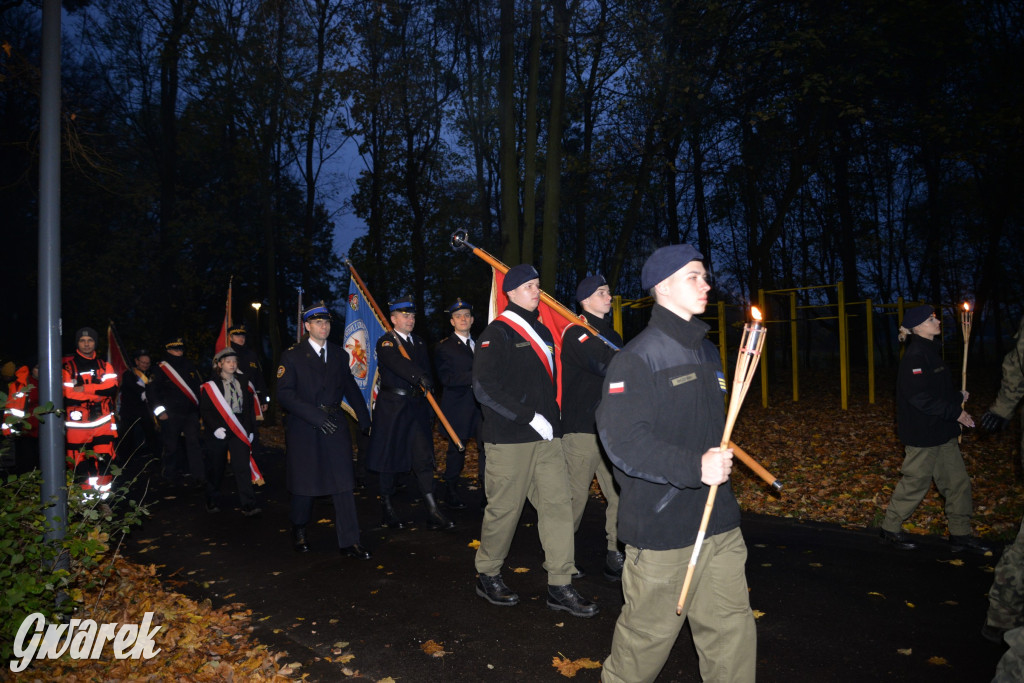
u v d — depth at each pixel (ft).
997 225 64.64
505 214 41.70
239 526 23.63
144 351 36.06
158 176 77.77
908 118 58.03
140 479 32.40
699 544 8.41
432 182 81.10
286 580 17.93
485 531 15.51
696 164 75.56
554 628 14.23
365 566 18.61
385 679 12.43
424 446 22.12
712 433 8.90
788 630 13.76
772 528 21.01
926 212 86.48
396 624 14.79
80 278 73.61
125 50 72.54
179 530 23.48
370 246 79.71
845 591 15.57
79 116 22.61
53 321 13.48
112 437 23.22
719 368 9.23
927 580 15.98
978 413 44.55
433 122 73.56
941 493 17.99
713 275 81.00
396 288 82.07
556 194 41.68
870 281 100.32
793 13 49.83
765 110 52.44
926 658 12.40
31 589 11.80
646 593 8.86
